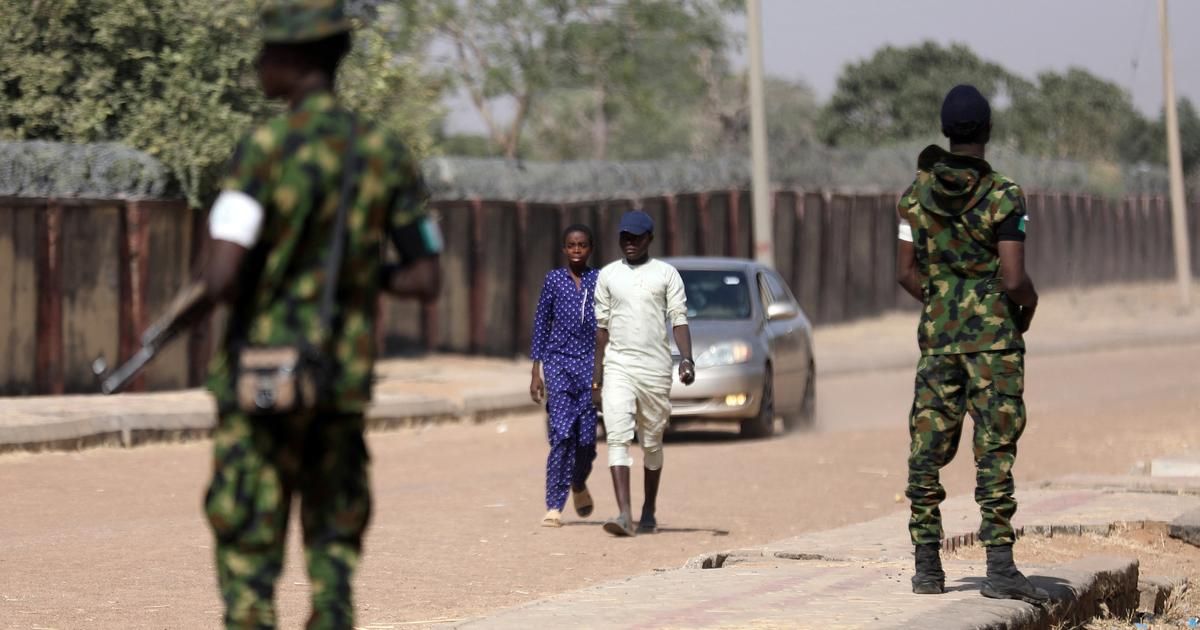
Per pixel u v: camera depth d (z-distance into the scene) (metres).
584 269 19.80
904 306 70.25
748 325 30.17
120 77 37.78
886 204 69.00
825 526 19.75
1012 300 11.98
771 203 60.12
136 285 34.81
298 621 13.41
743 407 29.23
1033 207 81.62
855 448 28.80
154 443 28.53
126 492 22.62
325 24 7.58
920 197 12.20
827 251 64.19
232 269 7.27
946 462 12.59
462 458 27.75
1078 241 86.44
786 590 13.01
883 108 115.44
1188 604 14.84
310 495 7.74
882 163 68.69
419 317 46.25
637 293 18.58
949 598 12.38
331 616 7.54
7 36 36.91
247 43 38.50
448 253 46.72
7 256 32.28
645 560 16.97
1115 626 13.41
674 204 55.16
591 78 72.81
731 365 29.11
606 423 18.66
